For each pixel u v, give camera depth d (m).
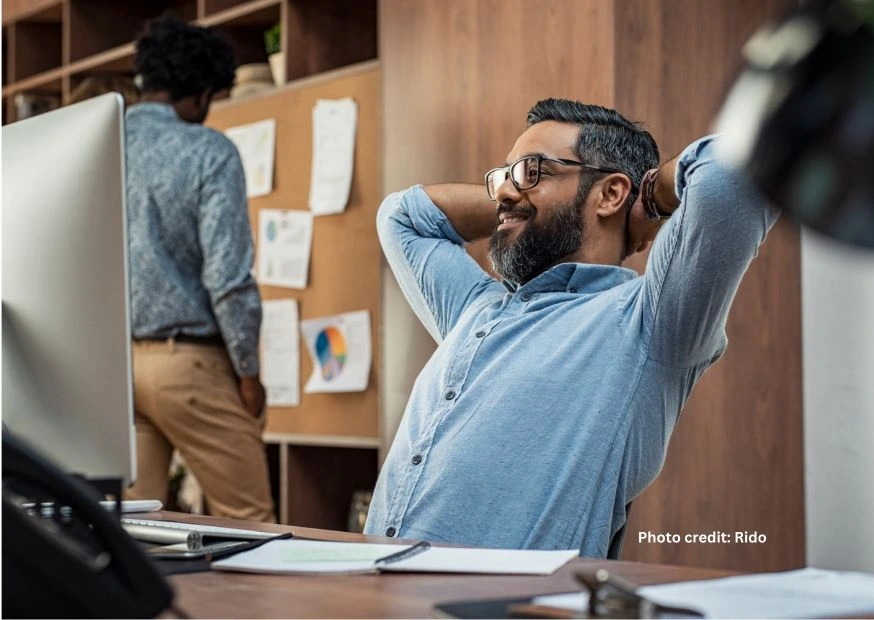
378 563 1.13
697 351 1.71
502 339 1.83
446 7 3.28
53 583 0.77
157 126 3.12
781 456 3.26
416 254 2.16
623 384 1.71
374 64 3.56
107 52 4.69
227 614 0.89
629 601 0.83
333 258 3.66
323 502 3.89
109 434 1.27
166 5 4.88
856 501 3.23
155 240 3.08
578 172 1.97
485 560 1.15
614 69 2.84
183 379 3.08
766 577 1.02
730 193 1.55
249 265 3.12
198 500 3.92
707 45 3.03
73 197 1.26
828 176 0.58
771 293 3.26
